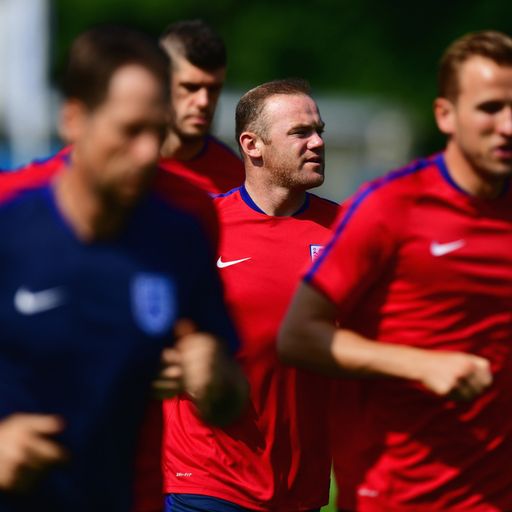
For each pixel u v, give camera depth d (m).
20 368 12.73
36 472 12.52
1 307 12.65
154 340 12.98
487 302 15.10
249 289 20.45
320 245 20.89
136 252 13.02
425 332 15.18
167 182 15.23
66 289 12.68
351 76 129.62
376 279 15.20
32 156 99.12
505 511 15.64
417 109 127.69
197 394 13.90
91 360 12.80
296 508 20.53
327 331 15.09
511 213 15.12
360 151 132.88
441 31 125.56
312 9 130.75
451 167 15.08
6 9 88.31
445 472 15.45
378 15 127.88
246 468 20.42
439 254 14.95
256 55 130.88
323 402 20.31
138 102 12.23
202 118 24.22
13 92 93.75
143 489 16.08
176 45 24.00
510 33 122.25
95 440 12.98
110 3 133.88
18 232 12.69
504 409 15.42
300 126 20.75
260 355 20.20
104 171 12.34
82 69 12.34
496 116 14.61
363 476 15.79
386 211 14.87
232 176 25.23
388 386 15.47
